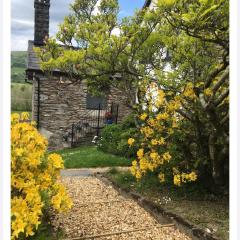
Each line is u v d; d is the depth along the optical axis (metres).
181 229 4.30
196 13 3.58
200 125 5.37
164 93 5.46
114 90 14.84
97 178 7.49
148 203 5.18
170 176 5.87
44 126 15.39
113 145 10.91
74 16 6.24
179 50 5.68
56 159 3.64
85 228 4.44
